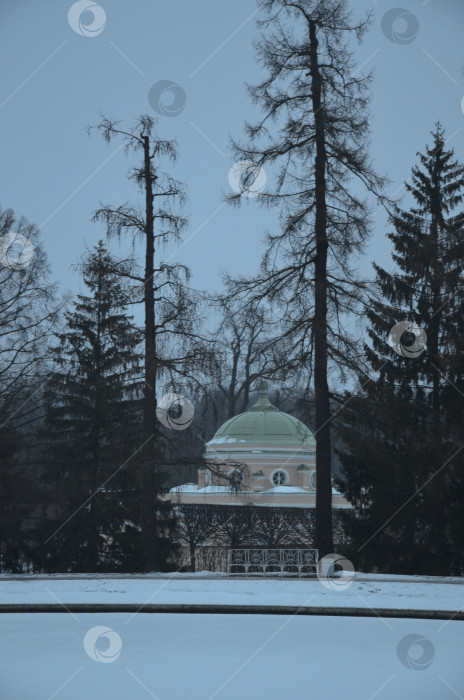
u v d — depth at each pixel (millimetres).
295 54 49406
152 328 49844
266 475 94812
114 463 56750
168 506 62219
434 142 61719
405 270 60500
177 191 50656
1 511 57375
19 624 34625
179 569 62812
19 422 61625
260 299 48688
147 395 49656
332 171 48812
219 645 30250
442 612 36719
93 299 66562
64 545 59969
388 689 24594
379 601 38531
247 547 76562
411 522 56531
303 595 39750
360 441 49906
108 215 49188
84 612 37938
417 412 57469
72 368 64750
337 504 96375
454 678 25812
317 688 24656
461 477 53844
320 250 48844
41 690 24266
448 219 61000
